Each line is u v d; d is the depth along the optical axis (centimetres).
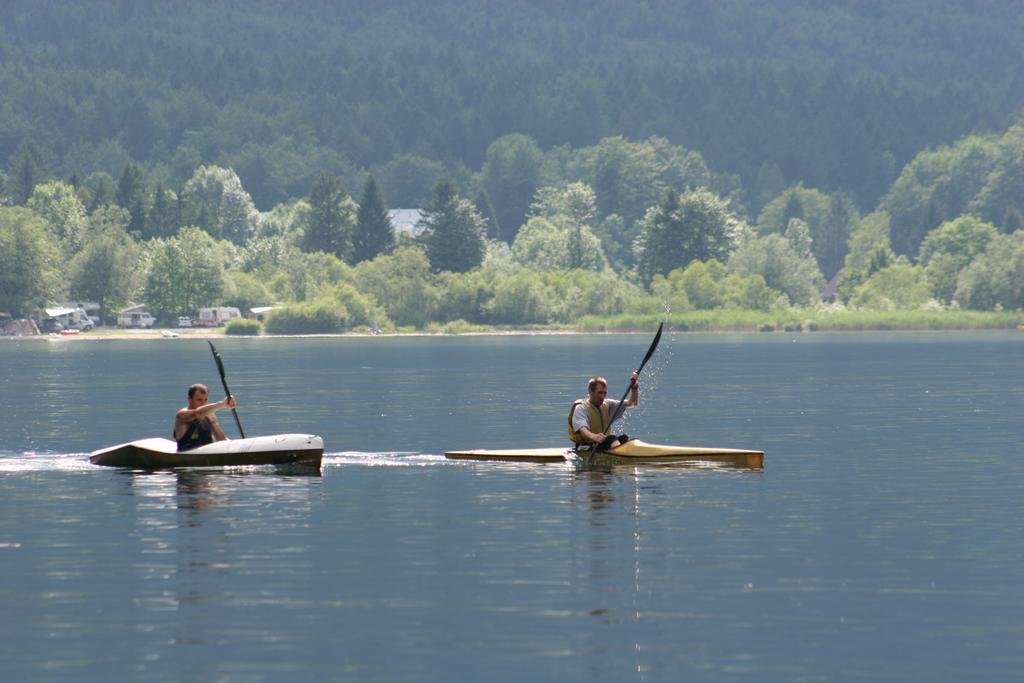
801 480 9138
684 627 5209
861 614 5397
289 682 4575
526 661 4797
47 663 4772
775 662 4788
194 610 5444
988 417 14462
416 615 5375
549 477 9306
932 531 7138
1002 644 4984
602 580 5962
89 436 12825
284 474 9562
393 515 7650
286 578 5997
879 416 14675
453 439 12281
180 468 9769
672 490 8656
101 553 6544
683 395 18562
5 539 6931
